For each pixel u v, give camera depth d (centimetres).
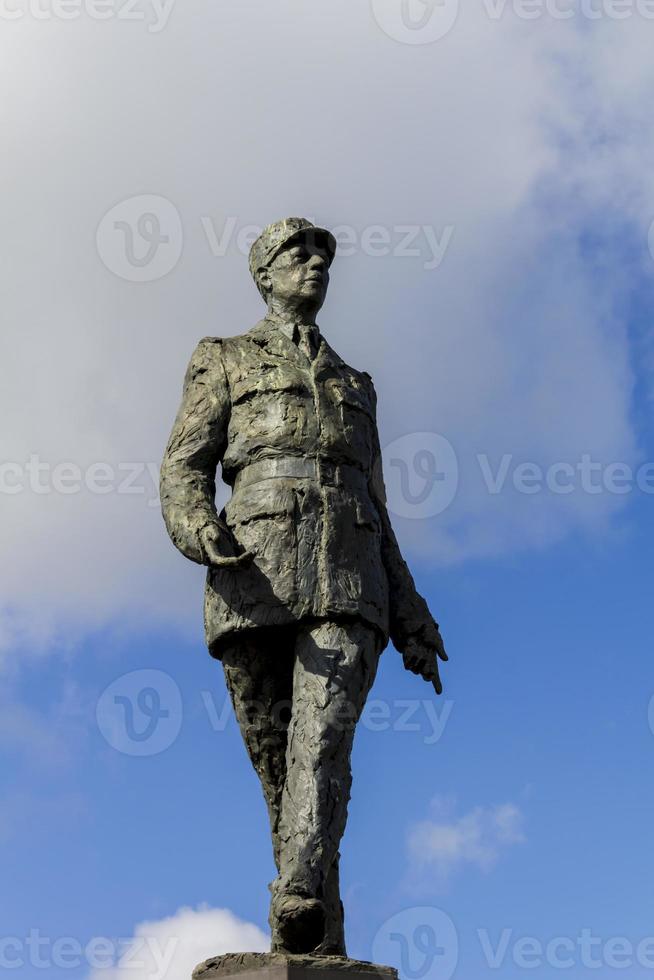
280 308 877
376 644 829
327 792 775
